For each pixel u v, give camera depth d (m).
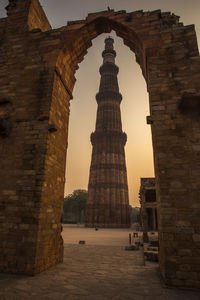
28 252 6.37
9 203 7.05
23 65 9.08
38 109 8.09
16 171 7.41
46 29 11.72
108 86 53.03
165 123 6.98
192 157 6.47
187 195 6.12
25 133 7.86
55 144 8.35
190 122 6.87
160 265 6.65
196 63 7.60
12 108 8.41
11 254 6.46
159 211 6.59
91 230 31.36
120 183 43.62
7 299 4.30
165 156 6.61
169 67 7.73
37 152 7.47
